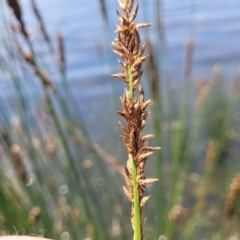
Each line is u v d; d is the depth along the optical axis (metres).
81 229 0.53
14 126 0.50
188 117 0.74
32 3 0.43
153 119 0.45
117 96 0.63
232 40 1.74
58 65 0.47
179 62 1.50
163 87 0.79
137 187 0.12
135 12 0.12
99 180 0.65
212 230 0.68
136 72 0.12
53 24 1.94
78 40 1.75
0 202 0.43
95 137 0.98
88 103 1.23
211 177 0.79
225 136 0.71
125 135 0.12
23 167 0.44
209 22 2.04
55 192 0.51
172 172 0.52
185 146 0.60
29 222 0.43
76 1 2.62
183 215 0.58
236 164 0.82
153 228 0.56
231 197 0.42
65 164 0.52
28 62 0.40
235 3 2.32
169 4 2.07
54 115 0.44
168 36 1.88
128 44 0.12
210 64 1.48
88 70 1.50
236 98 1.01
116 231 0.57
